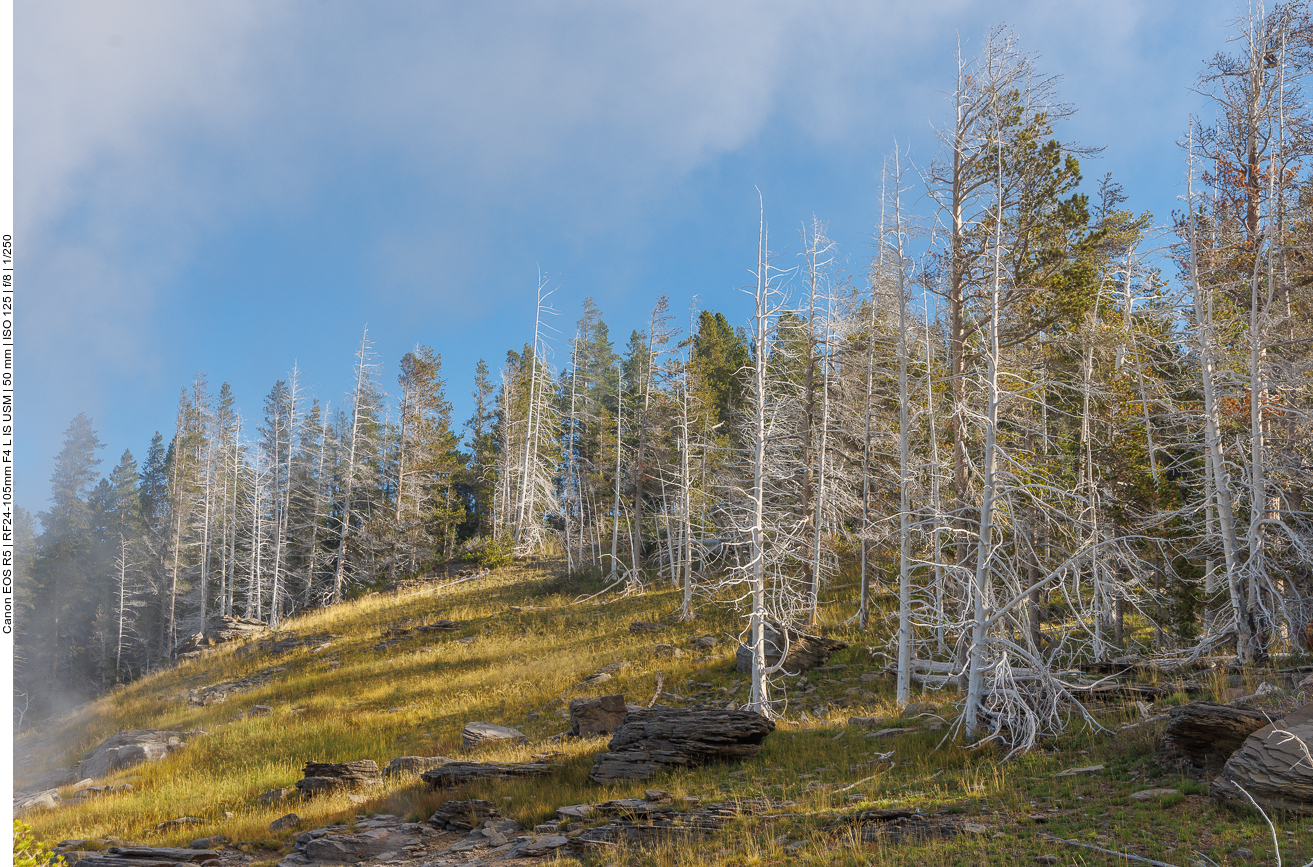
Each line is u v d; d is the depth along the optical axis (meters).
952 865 8.74
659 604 38.62
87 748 29.80
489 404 80.62
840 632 29.70
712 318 67.50
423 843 13.61
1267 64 21.28
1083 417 22.56
